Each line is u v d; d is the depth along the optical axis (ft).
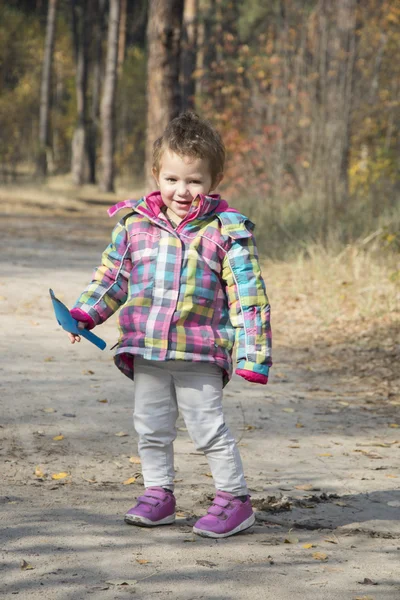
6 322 34.99
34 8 220.64
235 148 74.69
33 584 12.21
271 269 48.29
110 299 14.66
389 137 73.05
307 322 37.60
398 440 21.94
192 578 12.67
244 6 117.91
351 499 17.03
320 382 28.58
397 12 73.36
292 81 71.41
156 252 14.23
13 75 171.42
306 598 12.15
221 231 14.23
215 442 14.47
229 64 85.30
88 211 103.86
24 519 14.87
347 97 66.18
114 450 19.71
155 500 14.87
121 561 13.20
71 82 213.25
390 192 63.82
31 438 20.25
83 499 16.20
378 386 27.96
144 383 14.69
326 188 61.00
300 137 70.54
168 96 70.23
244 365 13.91
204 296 14.10
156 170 14.52
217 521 14.52
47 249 61.05
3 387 24.89
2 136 151.02
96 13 176.35
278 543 14.39
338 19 66.95
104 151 138.51
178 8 69.56
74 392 24.90
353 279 42.37
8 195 116.78
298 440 21.49
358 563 13.65
